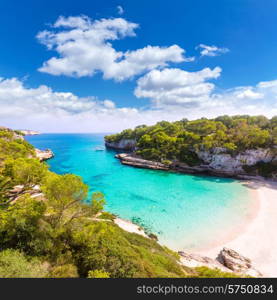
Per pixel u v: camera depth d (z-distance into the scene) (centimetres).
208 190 4362
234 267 1705
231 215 3036
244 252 2061
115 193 4091
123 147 11650
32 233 1098
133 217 2958
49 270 964
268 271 1745
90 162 7400
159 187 4553
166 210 3231
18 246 1042
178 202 3606
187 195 4006
